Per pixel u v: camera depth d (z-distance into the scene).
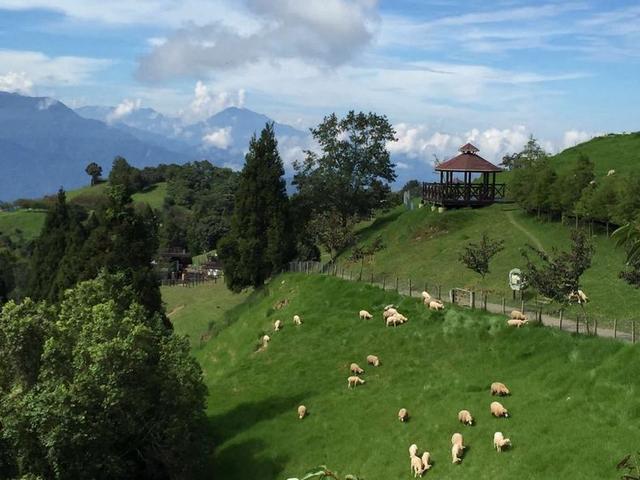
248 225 72.12
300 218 81.50
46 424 30.30
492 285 52.12
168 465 34.66
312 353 47.03
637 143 91.38
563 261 37.97
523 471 25.91
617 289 44.66
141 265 56.12
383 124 90.50
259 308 62.28
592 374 30.50
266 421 39.59
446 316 43.34
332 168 90.00
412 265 64.50
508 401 31.64
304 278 62.34
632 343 31.23
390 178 92.12
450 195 77.31
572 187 61.19
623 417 26.98
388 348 43.41
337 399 39.47
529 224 66.81
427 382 37.25
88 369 32.81
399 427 33.62
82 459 31.05
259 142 73.19
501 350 37.12
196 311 82.69
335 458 33.50
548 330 36.47
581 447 25.94
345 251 81.38
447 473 28.03
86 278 54.94
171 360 36.47
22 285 113.25
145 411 34.31
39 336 34.22
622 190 53.25
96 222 75.50
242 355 53.25
